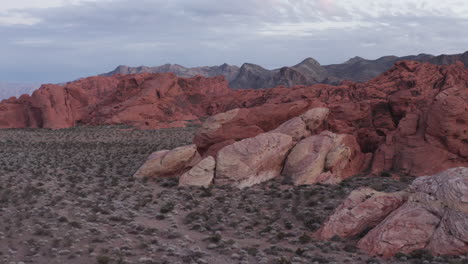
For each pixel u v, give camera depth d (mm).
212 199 30500
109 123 104062
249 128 43219
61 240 19938
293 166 35656
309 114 41438
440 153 34812
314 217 24422
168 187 35219
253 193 31844
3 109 102500
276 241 20844
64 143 70938
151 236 21500
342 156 35531
